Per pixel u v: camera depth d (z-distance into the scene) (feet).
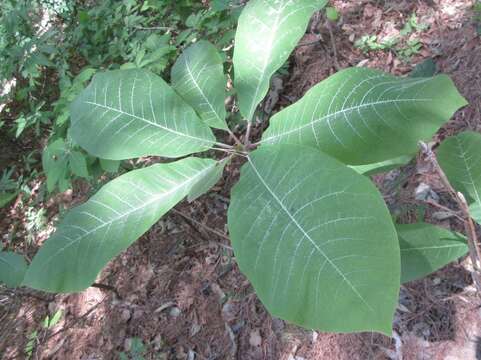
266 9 1.63
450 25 4.00
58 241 1.50
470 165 1.70
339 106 1.33
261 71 1.62
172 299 4.08
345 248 1.03
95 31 4.88
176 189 1.54
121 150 1.63
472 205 1.67
